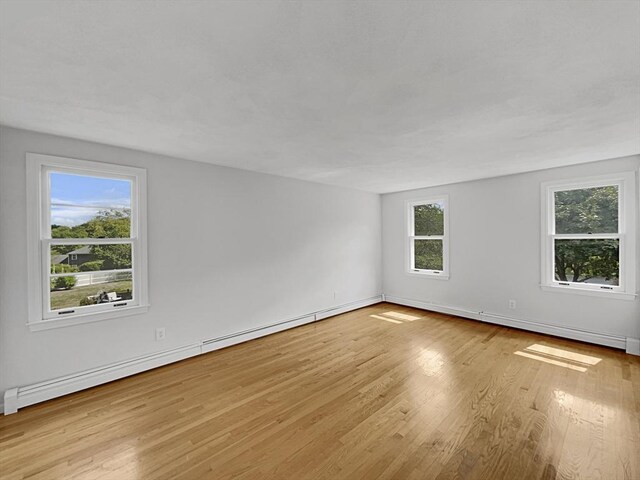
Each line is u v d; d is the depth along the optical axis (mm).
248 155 3324
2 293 2398
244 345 3805
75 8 1179
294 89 1873
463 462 1792
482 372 2971
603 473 1691
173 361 3273
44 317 2592
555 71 1681
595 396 2500
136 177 3105
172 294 3336
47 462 1826
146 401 2506
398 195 5879
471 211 4816
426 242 5547
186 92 1902
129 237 3096
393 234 5977
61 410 2377
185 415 2305
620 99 2023
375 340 3943
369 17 1253
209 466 1789
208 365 3211
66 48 1439
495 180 4535
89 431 2119
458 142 2902
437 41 1414
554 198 4051
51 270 2666
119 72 1665
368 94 1942
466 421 2188
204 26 1297
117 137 2709
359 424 2170
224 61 1569
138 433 2096
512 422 2166
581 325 3807
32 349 2521
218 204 3732
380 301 6105
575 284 3879
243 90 1883
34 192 2523
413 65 1617
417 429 2105
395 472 1725
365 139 2811
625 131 2623
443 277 5195
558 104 2094
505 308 4473
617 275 3590
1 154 2396
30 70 1631
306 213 4770
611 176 3523
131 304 3074
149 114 2227
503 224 4465
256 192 4129
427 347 3670
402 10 1212
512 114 2262
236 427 2154
